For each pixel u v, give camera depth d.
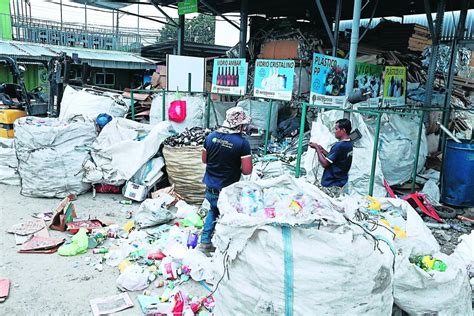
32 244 4.25
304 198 2.64
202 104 7.08
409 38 8.84
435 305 2.55
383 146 5.87
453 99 8.34
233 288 2.37
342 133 4.17
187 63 7.27
